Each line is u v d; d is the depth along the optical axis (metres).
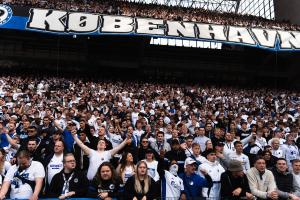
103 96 19.34
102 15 23.98
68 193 5.84
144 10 29.78
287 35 25.11
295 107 22.81
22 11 24.08
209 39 24.30
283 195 6.43
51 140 8.08
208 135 10.84
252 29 25.20
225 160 8.22
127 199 5.92
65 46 32.84
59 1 28.58
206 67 35.56
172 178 7.04
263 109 22.52
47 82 26.22
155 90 26.20
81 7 28.33
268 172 6.65
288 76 36.50
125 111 14.70
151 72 35.12
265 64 36.22
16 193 5.77
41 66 32.62
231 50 35.78
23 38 31.78
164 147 9.51
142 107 17.47
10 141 8.27
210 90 28.59
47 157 6.93
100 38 32.66
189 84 32.75
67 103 17.08
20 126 10.16
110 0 32.19
